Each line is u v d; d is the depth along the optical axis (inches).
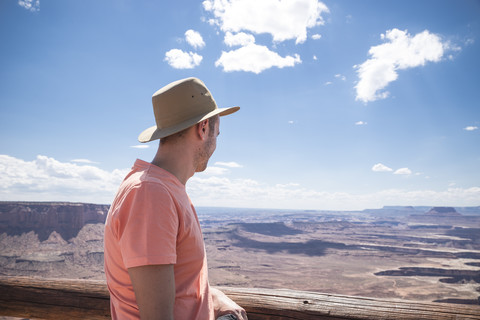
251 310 48.5
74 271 3754.9
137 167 35.2
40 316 56.5
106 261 33.4
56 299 55.9
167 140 35.6
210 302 36.4
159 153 35.9
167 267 27.9
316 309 46.1
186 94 35.6
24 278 59.9
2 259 3715.6
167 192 30.1
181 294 31.6
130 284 31.2
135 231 28.0
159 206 28.7
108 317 53.6
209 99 37.7
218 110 37.6
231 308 38.6
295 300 47.9
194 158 36.4
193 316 32.5
